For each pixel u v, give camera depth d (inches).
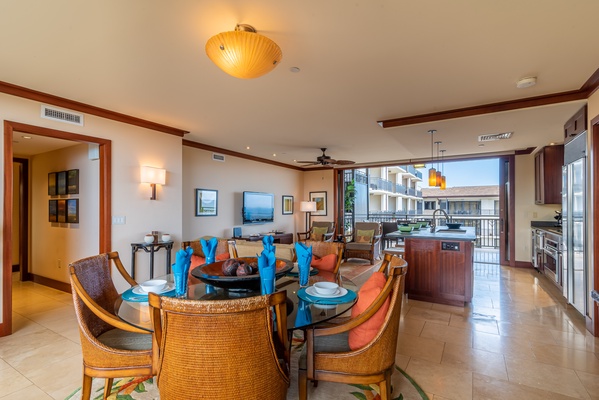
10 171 117.0
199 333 44.9
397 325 66.4
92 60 96.5
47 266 190.5
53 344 107.2
